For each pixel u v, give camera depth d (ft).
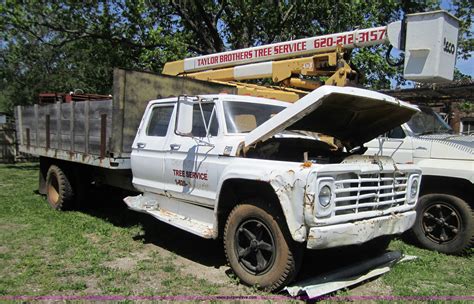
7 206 28.73
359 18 49.70
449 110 32.22
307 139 18.97
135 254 19.34
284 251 14.29
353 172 14.34
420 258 19.43
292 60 24.90
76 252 19.38
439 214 21.04
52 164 28.73
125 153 22.35
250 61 26.94
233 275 16.39
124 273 16.81
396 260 18.42
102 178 26.76
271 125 15.46
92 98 33.88
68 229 23.00
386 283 16.49
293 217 13.64
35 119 30.94
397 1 51.31
